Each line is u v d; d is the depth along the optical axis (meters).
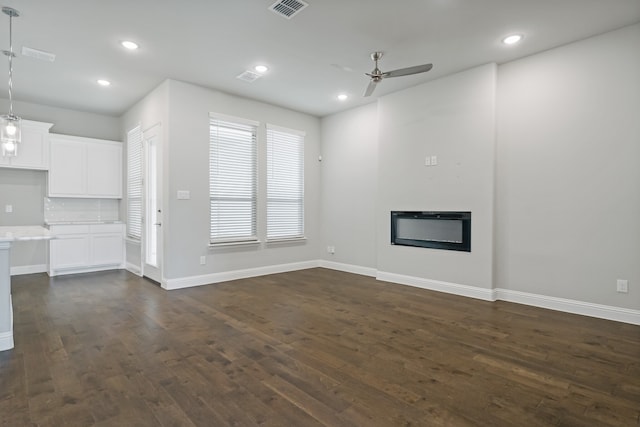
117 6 2.85
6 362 2.39
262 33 3.32
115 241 5.88
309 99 5.31
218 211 4.99
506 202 3.99
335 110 5.91
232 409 1.85
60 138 5.49
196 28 3.22
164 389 2.05
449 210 4.35
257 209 5.42
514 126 3.92
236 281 5.04
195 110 4.68
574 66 3.53
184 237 4.61
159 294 4.25
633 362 2.43
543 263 3.75
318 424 1.73
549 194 3.70
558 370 2.31
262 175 5.47
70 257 5.42
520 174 3.89
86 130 5.94
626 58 3.24
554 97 3.65
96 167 5.83
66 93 5.00
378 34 3.34
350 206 5.84
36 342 2.75
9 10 2.88
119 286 4.66
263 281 5.05
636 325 3.18
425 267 4.62
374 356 2.53
